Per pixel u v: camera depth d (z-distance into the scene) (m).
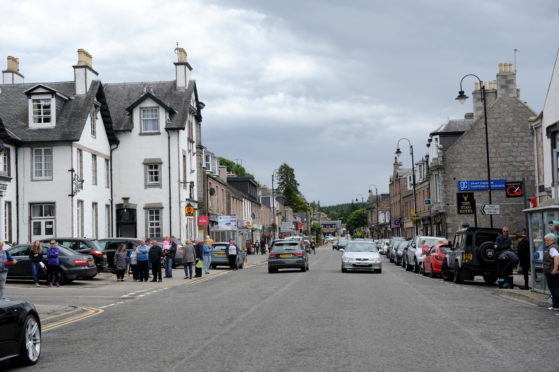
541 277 17.91
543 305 15.47
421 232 66.31
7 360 8.75
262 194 103.50
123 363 8.59
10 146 36.09
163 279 28.72
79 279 27.88
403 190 84.88
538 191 33.50
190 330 11.64
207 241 33.28
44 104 37.84
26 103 39.06
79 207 38.25
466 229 23.88
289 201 143.38
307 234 143.50
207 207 53.66
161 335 11.15
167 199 43.91
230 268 37.25
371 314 13.66
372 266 31.03
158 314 14.58
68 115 38.38
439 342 9.87
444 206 49.94
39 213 36.78
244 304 16.11
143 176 44.03
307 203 148.62
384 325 11.88
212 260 38.62
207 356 8.87
